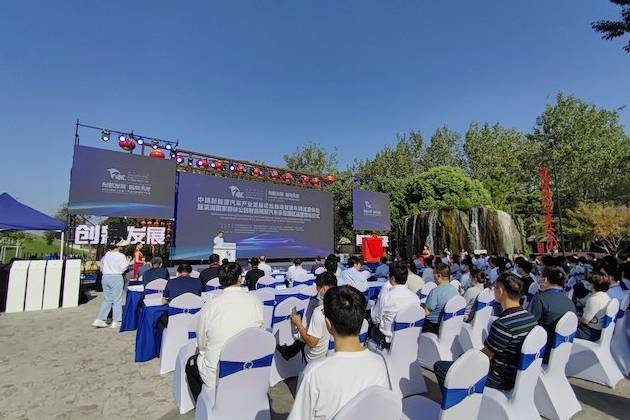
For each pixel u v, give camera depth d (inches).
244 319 106.2
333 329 60.4
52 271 312.7
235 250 448.1
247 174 532.7
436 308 166.7
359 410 48.3
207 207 455.8
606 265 211.8
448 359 159.0
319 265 363.6
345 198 892.0
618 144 1105.4
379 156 1157.1
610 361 154.7
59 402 131.6
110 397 135.8
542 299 131.6
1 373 159.3
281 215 528.1
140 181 400.2
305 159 1009.5
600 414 125.2
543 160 1174.3
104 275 245.9
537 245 949.2
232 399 94.6
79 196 365.4
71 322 257.9
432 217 762.2
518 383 97.1
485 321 178.5
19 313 290.4
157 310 179.9
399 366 136.9
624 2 255.8
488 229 719.1
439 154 1191.6
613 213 864.9
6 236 768.3
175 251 426.6
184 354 131.0
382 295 149.6
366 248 622.8
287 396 137.5
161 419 119.3
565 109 1197.7
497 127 1250.0
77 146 368.2
